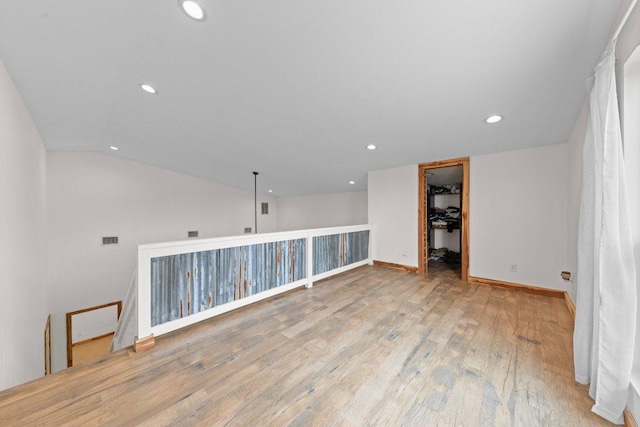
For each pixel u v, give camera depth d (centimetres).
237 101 254
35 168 339
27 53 190
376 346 187
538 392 139
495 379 150
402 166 429
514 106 224
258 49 178
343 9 140
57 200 478
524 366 163
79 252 498
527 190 312
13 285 229
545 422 120
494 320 231
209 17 152
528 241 310
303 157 412
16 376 225
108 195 529
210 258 230
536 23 137
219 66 200
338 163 431
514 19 136
